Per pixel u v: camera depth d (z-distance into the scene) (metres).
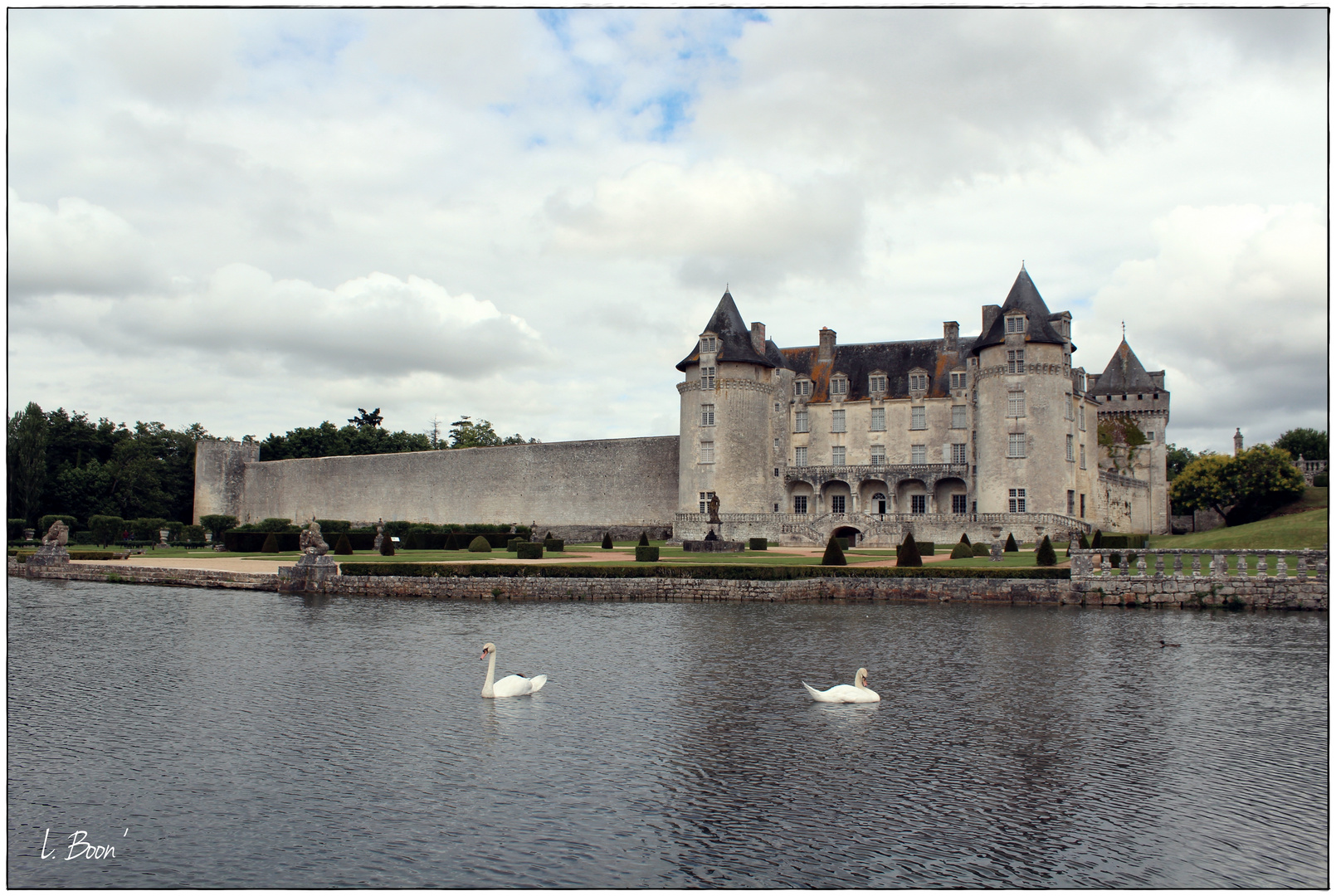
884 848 12.46
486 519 89.31
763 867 11.95
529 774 15.12
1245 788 14.45
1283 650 24.84
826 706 19.06
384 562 40.34
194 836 12.92
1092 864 12.00
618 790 14.44
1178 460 122.94
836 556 42.12
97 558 55.12
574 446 84.75
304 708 19.06
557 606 35.53
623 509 81.75
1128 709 18.78
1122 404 87.88
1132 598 34.28
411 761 15.77
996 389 67.06
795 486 79.12
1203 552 33.94
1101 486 74.19
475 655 24.59
